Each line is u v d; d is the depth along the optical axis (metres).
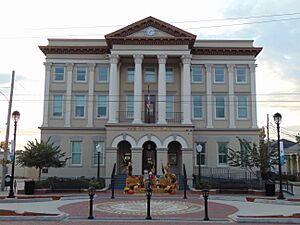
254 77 39.34
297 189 32.38
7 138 30.83
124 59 38.56
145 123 35.84
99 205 19.34
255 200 22.23
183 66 36.66
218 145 38.22
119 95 38.81
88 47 39.28
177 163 36.81
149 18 36.69
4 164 29.95
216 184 28.59
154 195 25.97
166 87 39.06
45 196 23.02
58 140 38.12
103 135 38.25
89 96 39.09
